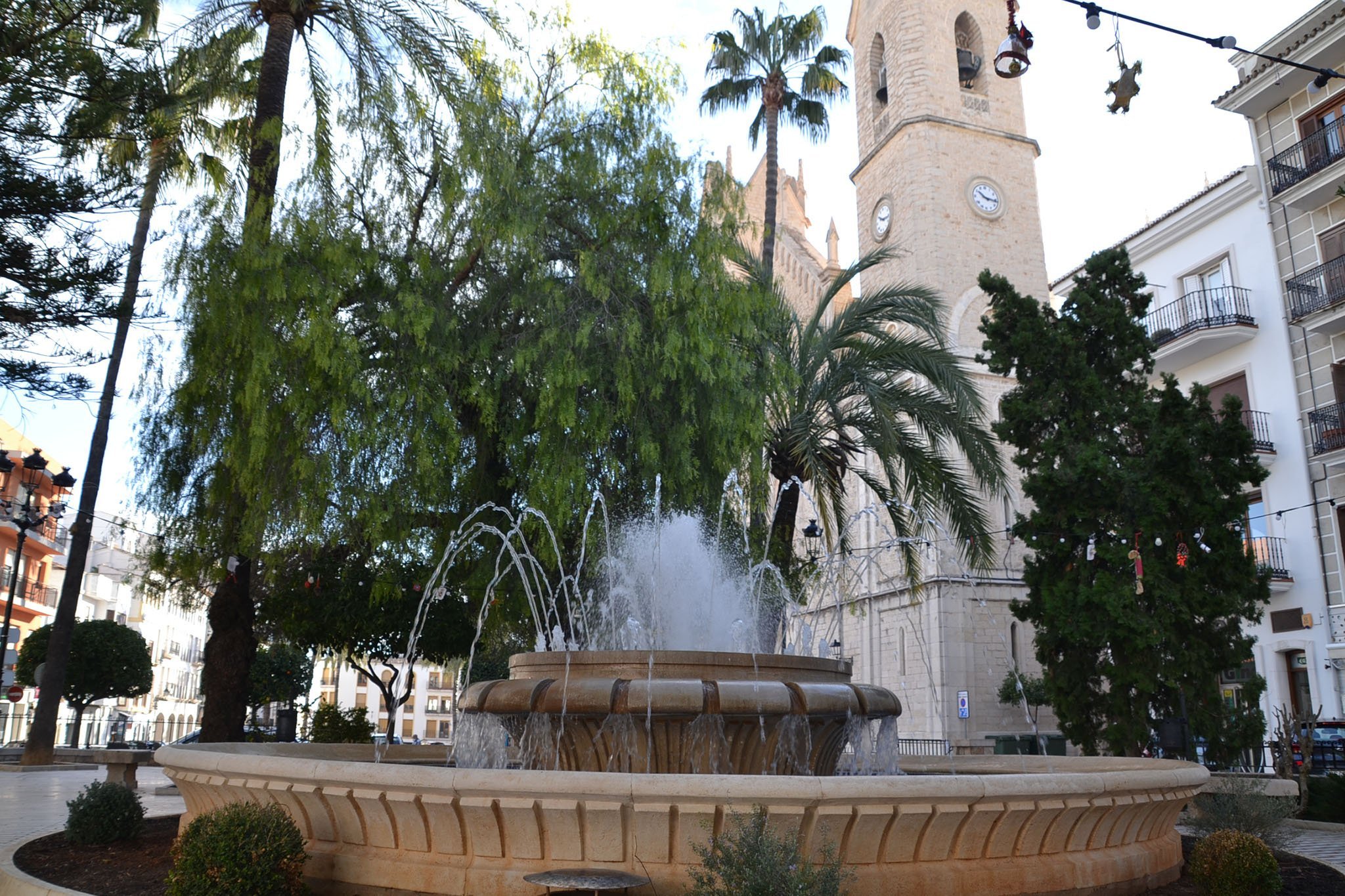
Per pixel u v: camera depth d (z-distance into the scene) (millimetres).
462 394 14859
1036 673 33750
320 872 6254
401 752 11867
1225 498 15883
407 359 14242
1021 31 10656
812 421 18547
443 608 17219
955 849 6043
